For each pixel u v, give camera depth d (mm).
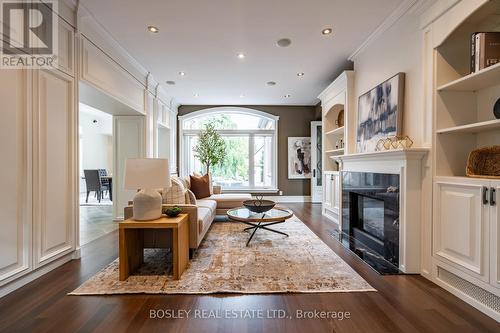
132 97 3895
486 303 1716
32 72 2105
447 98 2172
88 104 3670
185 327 1536
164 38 3170
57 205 2385
